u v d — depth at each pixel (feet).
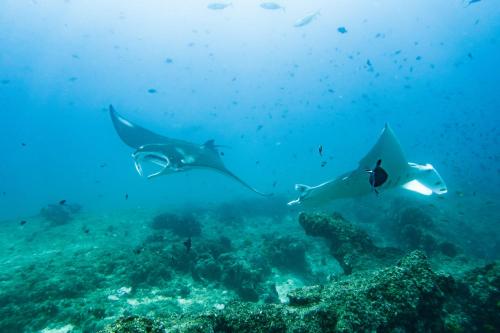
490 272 15.61
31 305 18.92
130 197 102.37
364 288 10.39
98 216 47.96
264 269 27.81
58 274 23.52
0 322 17.35
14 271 25.38
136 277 23.27
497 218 47.52
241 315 9.78
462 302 14.96
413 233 32.07
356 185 16.08
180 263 26.48
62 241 35.70
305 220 22.66
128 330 7.04
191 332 8.68
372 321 9.24
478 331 14.01
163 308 19.89
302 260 29.81
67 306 19.20
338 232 20.85
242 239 37.88
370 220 45.98
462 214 44.60
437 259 21.62
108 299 20.47
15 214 79.51
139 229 40.98
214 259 27.35
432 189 13.91
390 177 14.39
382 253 19.47
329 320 9.34
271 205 56.29
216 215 52.24
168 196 100.42
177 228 39.11
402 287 10.44
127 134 40.29
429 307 10.41
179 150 33.68
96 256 27.76
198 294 22.68
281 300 23.84
